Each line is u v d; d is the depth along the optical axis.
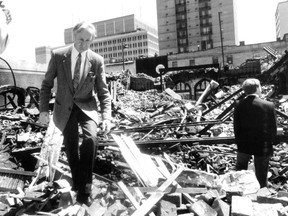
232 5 96.25
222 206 3.05
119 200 3.42
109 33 193.00
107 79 31.03
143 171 3.91
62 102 3.39
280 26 110.31
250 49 65.94
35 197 3.64
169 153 5.91
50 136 5.09
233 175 3.83
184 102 19.61
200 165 5.62
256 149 4.27
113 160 5.21
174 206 3.04
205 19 99.50
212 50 68.75
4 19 11.32
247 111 4.31
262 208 2.85
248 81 4.43
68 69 3.30
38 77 17.22
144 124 9.93
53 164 4.54
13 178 4.34
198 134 8.02
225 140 6.04
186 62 71.00
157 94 29.66
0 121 9.65
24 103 14.18
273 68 25.70
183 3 101.50
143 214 2.85
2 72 15.03
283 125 7.79
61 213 2.96
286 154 5.96
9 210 3.39
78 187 3.26
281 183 4.77
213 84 16.00
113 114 12.45
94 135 3.24
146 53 152.75
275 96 19.23
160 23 105.12
